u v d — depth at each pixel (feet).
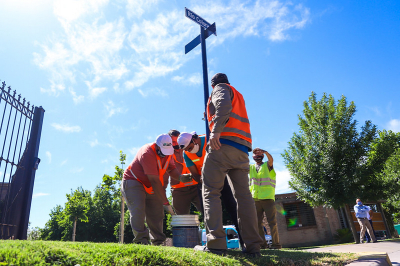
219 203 9.08
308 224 55.47
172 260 6.20
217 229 8.71
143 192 12.63
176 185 17.56
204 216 9.26
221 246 8.61
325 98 54.39
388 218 72.84
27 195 17.28
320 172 47.62
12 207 16.62
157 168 12.52
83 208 66.03
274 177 19.22
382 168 47.39
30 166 17.80
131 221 12.10
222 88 9.57
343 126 49.21
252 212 9.32
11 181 17.11
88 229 121.19
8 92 16.48
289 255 9.94
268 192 18.75
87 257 5.36
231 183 9.88
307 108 55.21
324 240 54.03
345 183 44.34
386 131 61.67
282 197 57.00
